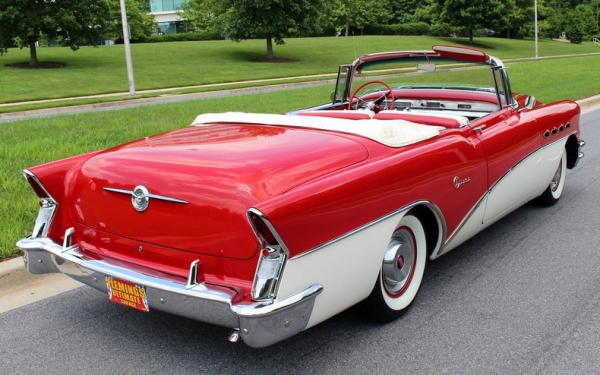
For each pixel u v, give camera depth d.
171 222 2.79
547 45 57.03
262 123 3.71
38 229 3.30
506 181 4.26
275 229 2.42
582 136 9.39
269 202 2.45
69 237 3.20
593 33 76.50
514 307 3.61
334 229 2.69
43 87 21.41
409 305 3.51
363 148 3.18
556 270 4.19
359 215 2.83
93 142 8.27
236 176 2.71
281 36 34.97
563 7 86.12
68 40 29.03
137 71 27.64
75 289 3.98
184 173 2.81
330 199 2.66
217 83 24.00
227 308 2.55
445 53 4.60
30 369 2.99
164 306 2.75
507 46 52.00
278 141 3.18
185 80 24.61
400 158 3.18
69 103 16.55
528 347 3.13
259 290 2.50
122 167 3.00
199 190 2.72
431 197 3.37
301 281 2.58
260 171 2.74
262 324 2.48
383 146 3.28
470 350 3.11
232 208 2.63
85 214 3.13
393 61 4.89
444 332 3.30
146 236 2.88
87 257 3.05
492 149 3.99
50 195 3.27
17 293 3.91
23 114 14.82
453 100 4.95
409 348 3.13
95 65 29.73
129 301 2.90
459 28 52.19
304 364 2.99
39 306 3.72
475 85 4.76
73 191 3.18
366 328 3.36
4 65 28.41
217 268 2.70
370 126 3.38
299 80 24.38
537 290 3.86
